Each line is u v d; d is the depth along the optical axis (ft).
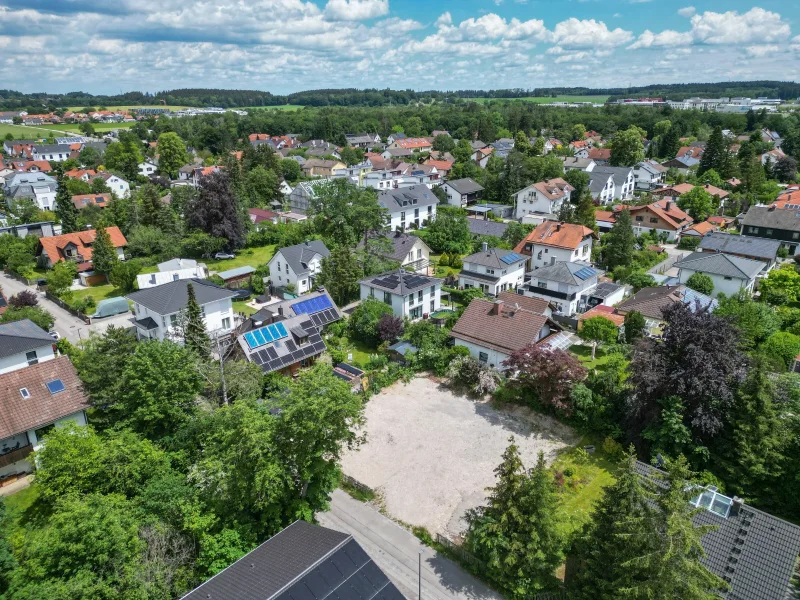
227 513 84.43
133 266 225.35
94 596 68.74
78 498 83.35
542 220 305.53
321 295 183.93
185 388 111.14
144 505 84.53
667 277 226.79
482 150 538.88
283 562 65.10
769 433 100.27
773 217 261.03
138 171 488.44
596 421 123.03
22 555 79.20
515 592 82.33
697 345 107.96
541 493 80.79
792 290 191.21
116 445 91.91
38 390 112.78
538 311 164.66
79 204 340.80
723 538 75.31
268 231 304.91
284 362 147.95
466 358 146.72
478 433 128.06
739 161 417.08
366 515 102.78
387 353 164.14
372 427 130.31
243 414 85.97
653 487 75.31
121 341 120.67
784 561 70.03
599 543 76.74
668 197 347.15
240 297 221.46
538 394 134.00
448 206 349.82
